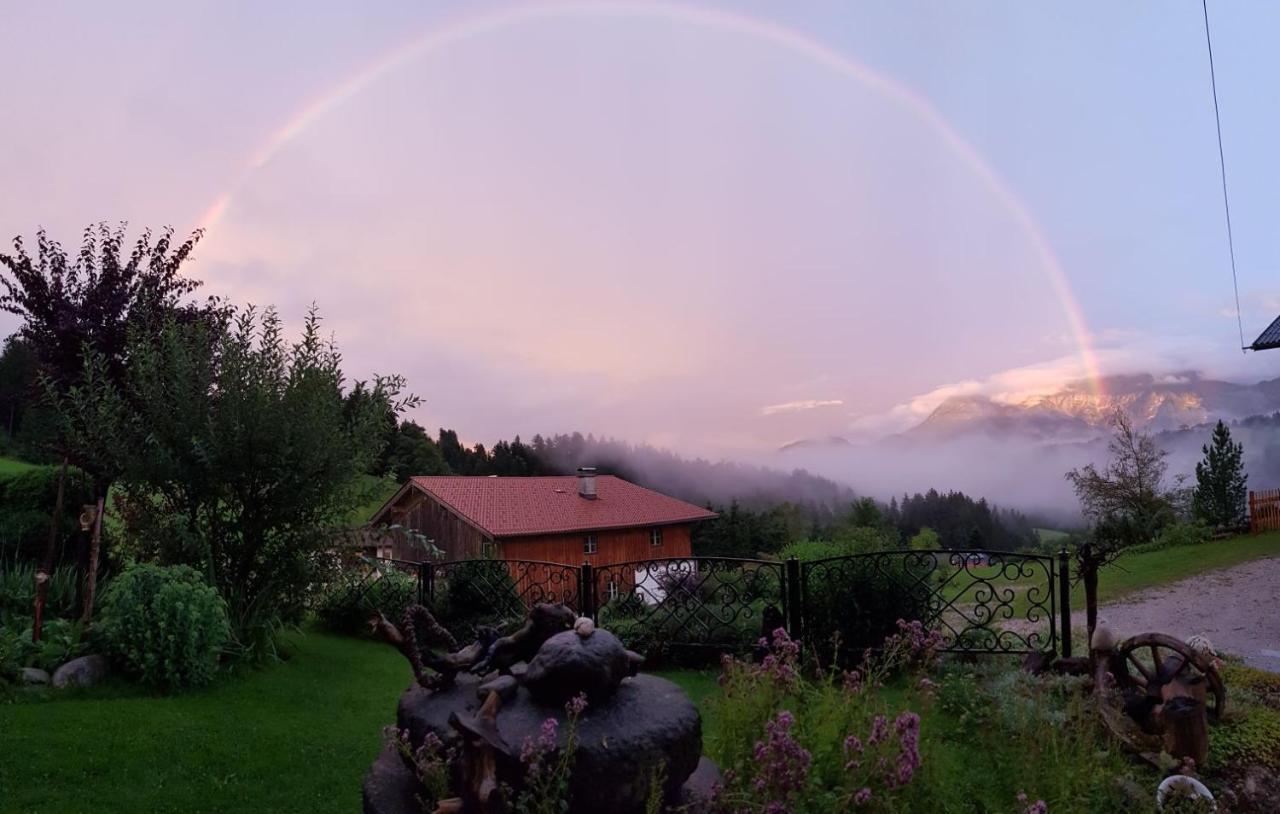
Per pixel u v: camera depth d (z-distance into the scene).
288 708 5.45
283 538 7.06
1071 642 7.02
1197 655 4.39
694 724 2.81
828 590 7.06
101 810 3.70
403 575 9.55
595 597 7.86
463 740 2.59
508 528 23.08
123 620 5.52
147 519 6.79
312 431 6.84
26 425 19.28
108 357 8.09
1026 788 3.21
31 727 4.44
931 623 6.91
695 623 7.52
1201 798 3.59
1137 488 21.34
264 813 3.85
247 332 7.07
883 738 2.76
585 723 2.64
